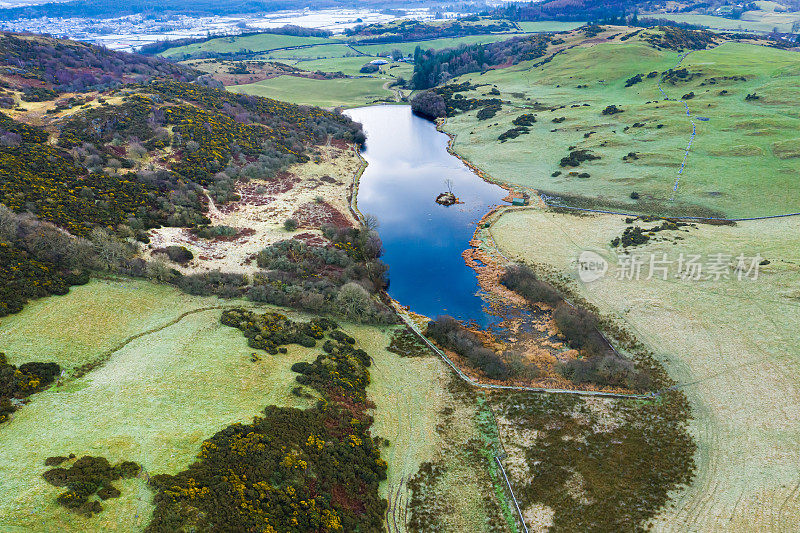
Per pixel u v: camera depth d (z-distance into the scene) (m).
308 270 64.88
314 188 95.00
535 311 59.69
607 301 58.69
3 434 32.62
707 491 35.03
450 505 35.59
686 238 67.81
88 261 55.50
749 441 38.78
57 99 100.38
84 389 38.41
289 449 35.47
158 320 50.34
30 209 60.84
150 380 40.47
